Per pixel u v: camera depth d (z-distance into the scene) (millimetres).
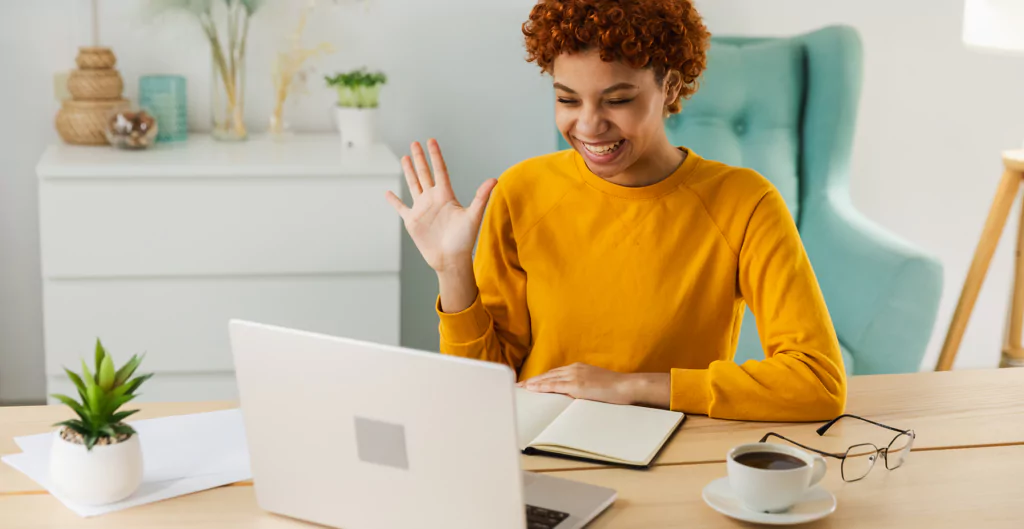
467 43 2932
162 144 2668
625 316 1474
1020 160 2611
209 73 2822
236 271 2510
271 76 2850
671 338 1466
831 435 1252
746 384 1294
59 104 2789
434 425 923
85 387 1056
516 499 914
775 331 1393
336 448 982
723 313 1473
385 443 953
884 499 1082
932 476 1138
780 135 2693
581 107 1355
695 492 1093
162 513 1041
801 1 2998
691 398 1305
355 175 2500
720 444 1220
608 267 1479
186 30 2779
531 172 1551
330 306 2570
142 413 1298
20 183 2822
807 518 1014
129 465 1052
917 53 3094
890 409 1341
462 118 2977
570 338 1493
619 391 1322
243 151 2605
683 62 1383
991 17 2561
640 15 1308
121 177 2406
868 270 2326
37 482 1100
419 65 2924
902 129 3145
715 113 2697
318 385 968
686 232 1463
